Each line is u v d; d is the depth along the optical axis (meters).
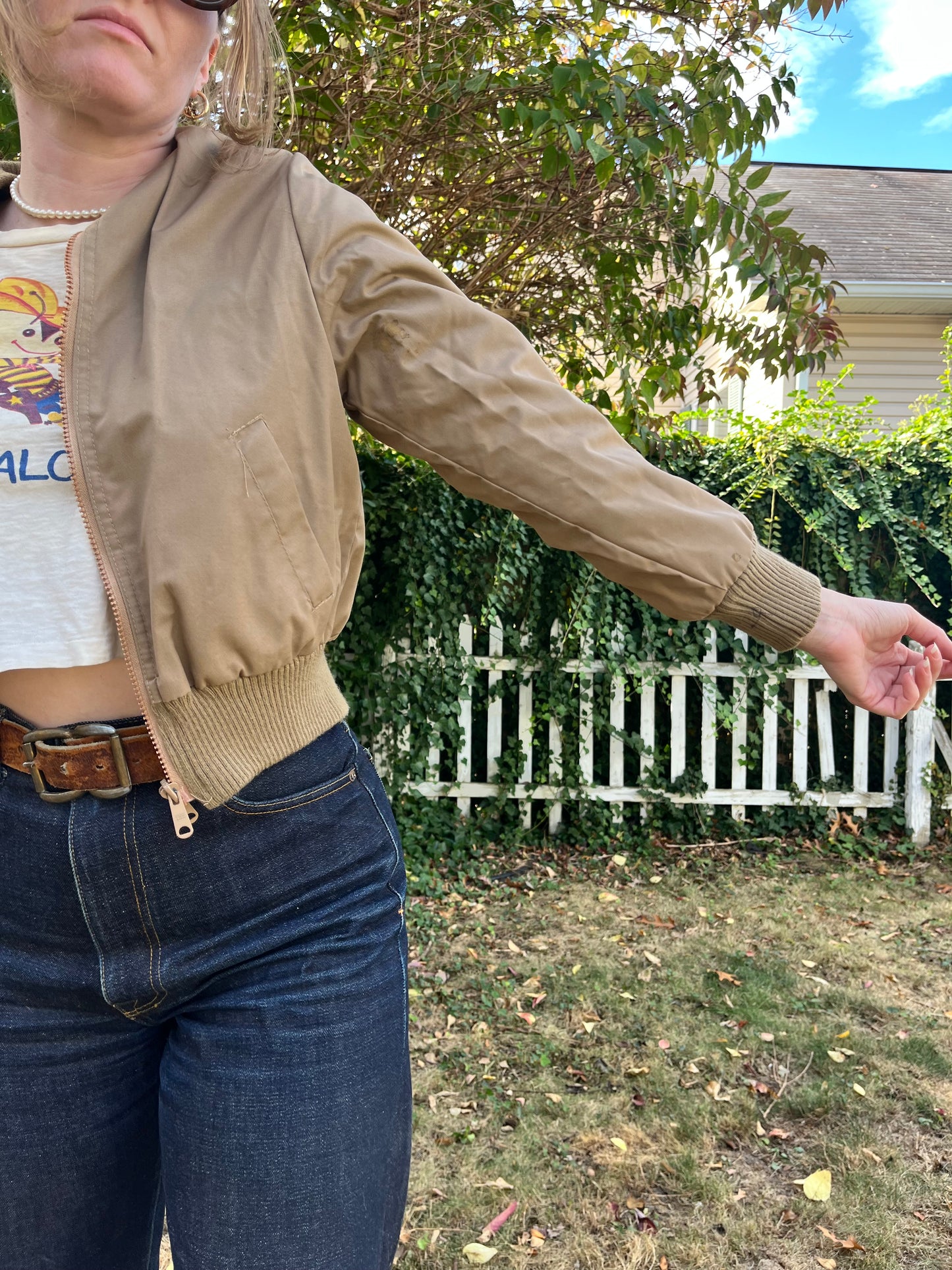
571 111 2.71
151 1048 1.01
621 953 3.64
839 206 10.30
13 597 0.88
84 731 0.89
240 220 0.90
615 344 3.88
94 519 0.83
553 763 5.12
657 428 4.47
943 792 5.14
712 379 4.17
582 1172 2.34
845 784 5.30
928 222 9.86
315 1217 0.84
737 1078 2.75
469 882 4.53
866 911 4.18
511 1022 3.06
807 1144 2.47
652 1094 2.67
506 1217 2.18
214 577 0.80
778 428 5.14
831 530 5.16
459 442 0.87
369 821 1.01
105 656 0.88
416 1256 2.06
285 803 0.92
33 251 0.90
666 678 5.22
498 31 3.12
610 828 5.12
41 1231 1.00
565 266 4.04
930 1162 2.40
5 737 0.94
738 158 2.93
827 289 3.16
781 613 0.90
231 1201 0.84
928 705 5.10
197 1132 0.86
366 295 0.87
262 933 0.92
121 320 0.86
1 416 0.87
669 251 3.68
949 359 6.37
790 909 4.18
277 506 0.83
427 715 4.90
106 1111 1.00
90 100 0.85
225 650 0.83
